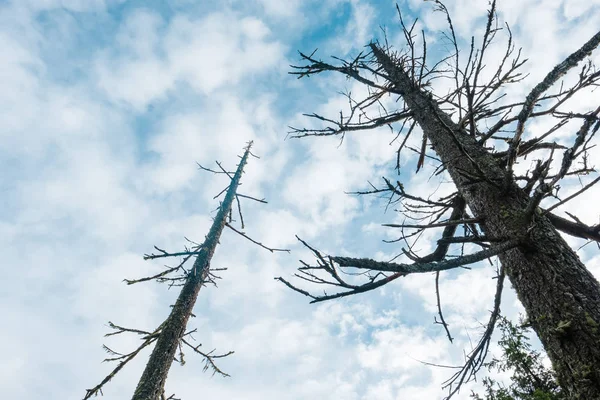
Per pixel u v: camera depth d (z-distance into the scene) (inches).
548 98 113.3
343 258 63.7
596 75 92.4
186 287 233.5
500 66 130.9
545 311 77.6
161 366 185.9
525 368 232.5
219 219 301.3
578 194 74.0
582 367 65.6
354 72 185.5
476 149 122.6
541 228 89.6
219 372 225.9
